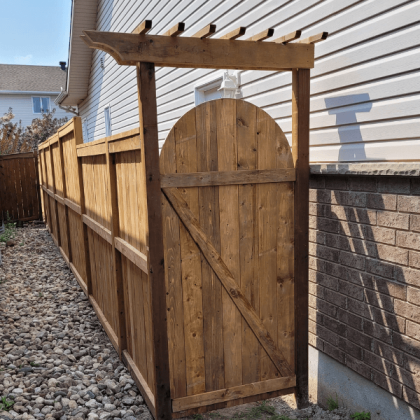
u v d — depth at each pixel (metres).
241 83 4.56
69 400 3.29
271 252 3.13
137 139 2.89
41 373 3.72
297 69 3.03
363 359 3.03
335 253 3.23
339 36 3.10
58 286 6.41
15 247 9.09
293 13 3.61
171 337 2.92
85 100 14.87
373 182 2.82
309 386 3.70
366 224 2.91
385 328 2.82
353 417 3.11
